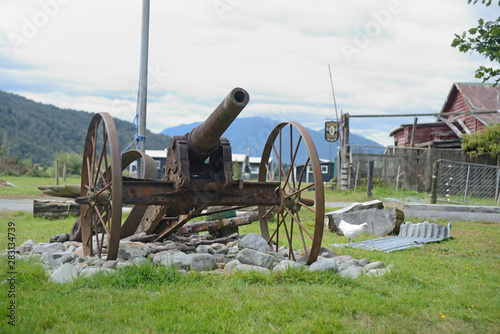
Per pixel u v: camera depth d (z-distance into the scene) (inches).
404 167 967.0
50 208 503.8
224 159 254.1
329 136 1026.1
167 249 276.4
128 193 237.5
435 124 1090.1
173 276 203.3
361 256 288.7
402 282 215.5
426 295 196.9
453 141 993.5
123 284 192.4
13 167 2087.8
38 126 6284.5
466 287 215.3
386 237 402.9
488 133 884.6
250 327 149.5
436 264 273.0
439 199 805.2
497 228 473.1
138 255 249.1
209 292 182.5
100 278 194.7
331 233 442.0
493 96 1083.9
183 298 172.7
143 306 163.8
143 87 438.6
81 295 173.5
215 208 330.3
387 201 800.9
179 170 241.4
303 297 179.3
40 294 174.1
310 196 821.2
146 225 311.7
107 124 231.3
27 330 136.8
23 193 930.7
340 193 952.9
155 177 327.0
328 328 150.2
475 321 167.6
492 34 288.5
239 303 170.6
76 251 283.9
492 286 219.9
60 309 157.4
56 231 395.2
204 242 315.9
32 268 199.5
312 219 518.6
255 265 231.3
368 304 174.7
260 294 181.6
